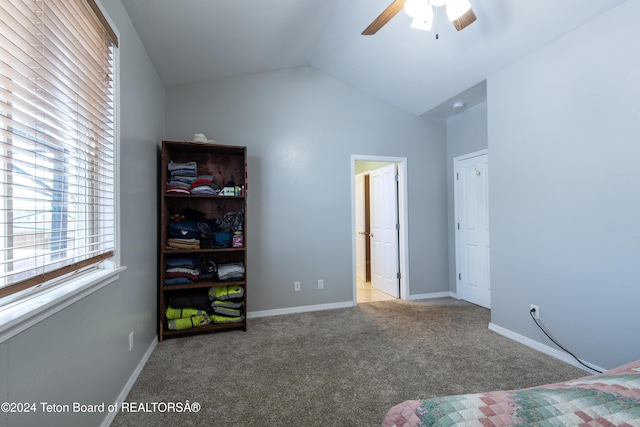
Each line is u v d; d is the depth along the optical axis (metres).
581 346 2.14
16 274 0.99
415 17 1.75
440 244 4.11
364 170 5.39
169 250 2.70
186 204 3.12
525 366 2.18
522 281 2.56
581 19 2.07
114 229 1.71
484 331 2.85
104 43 1.61
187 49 2.58
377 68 3.25
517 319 2.61
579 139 2.14
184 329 2.71
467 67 2.83
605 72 1.99
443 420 0.75
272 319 3.21
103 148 1.64
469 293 3.85
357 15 2.56
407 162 3.98
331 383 1.96
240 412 1.67
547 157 2.35
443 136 4.14
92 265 1.55
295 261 3.47
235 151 3.10
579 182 2.14
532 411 0.76
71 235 1.41
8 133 0.96
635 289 1.86
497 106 2.76
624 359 1.91
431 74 3.09
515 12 2.16
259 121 3.38
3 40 0.95
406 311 3.47
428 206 4.07
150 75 2.56
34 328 1.00
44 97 1.15
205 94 3.23
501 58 2.59
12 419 0.89
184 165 2.84
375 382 1.98
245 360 2.29
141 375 2.07
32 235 1.13
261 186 3.37
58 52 1.20
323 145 3.60
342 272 3.64
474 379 2.01
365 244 5.16
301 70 3.55
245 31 2.54
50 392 1.08
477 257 3.73
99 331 1.49
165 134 3.11
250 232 3.33
